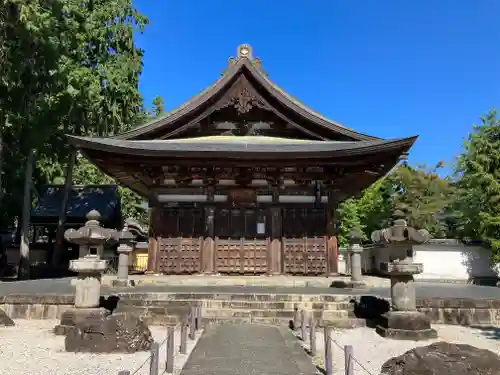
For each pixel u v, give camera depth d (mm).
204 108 20328
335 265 19453
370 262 33156
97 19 28516
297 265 19469
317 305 12336
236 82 20391
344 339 10062
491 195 25125
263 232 19828
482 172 25172
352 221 39562
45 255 33906
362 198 40531
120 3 29531
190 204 20031
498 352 8711
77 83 24297
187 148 18109
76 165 42625
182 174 19734
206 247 19578
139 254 30828
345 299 12523
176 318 11859
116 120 29516
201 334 10242
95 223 11406
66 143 28812
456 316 12148
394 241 10680
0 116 21672
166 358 7773
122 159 18344
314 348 8391
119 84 28500
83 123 28891
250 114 21609
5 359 7879
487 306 12156
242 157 17625
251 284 17453
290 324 11602
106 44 29312
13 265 32062
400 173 35094
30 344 9203
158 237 19781
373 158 18109
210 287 16203
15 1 18094
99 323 8844
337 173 19578
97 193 37219
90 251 11602
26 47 20703
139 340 8750
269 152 17484
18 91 22359
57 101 24656
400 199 34438
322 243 19641
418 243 10711
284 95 20875
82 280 11023
